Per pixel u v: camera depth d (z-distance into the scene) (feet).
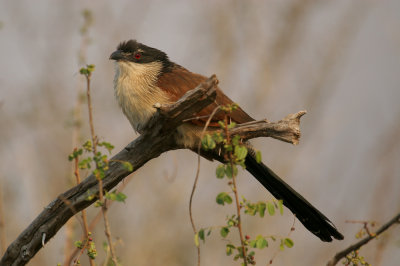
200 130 25.34
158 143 21.91
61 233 35.40
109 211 37.86
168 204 39.34
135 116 28.14
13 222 34.22
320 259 37.81
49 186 35.91
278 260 38.22
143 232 37.60
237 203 15.67
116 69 29.19
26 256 21.04
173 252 37.22
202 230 15.49
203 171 41.91
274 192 26.13
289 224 40.68
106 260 16.24
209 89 19.21
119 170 21.63
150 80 27.86
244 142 22.74
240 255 15.72
